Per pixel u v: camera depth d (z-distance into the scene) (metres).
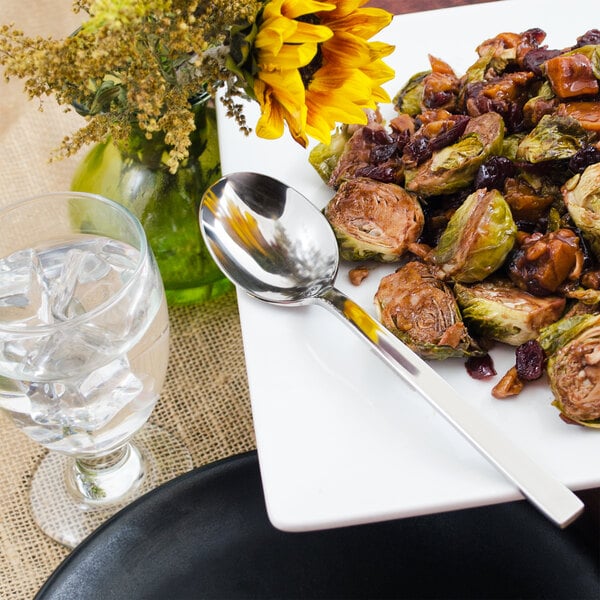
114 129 0.58
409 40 0.68
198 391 0.65
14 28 0.82
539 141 0.59
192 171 0.64
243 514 0.58
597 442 0.54
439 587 0.56
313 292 0.59
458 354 0.56
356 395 0.56
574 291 0.56
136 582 0.57
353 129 0.63
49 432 0.57
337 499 0.53
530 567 0.56
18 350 0.55
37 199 0.59
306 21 0.58
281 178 0.64
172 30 0.56
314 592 0.57
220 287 0.68
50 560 0.61
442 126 0.61
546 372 0.56
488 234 0.57
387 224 0.60
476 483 0.53
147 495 0.58
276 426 0.55
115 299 0.55
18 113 0.79
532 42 0.64
